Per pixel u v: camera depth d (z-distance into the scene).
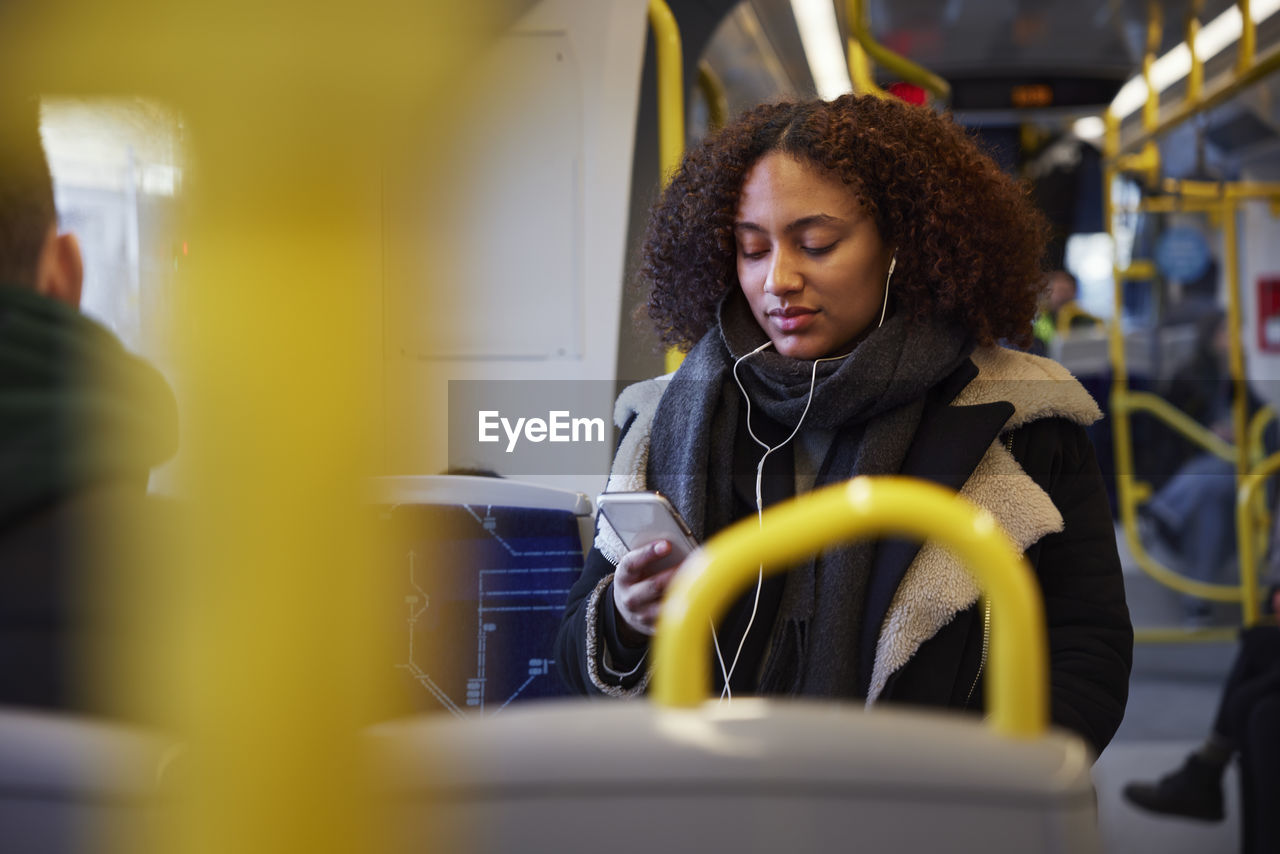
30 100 0.72
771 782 0.47
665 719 0.49
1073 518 1.31
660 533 1.18
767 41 5.66
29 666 0.59
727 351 1.42
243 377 0.41
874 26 5.59
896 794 0.47
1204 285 6.72
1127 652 1.25
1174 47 6.04
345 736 0.44
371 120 0.40
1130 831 3.33
